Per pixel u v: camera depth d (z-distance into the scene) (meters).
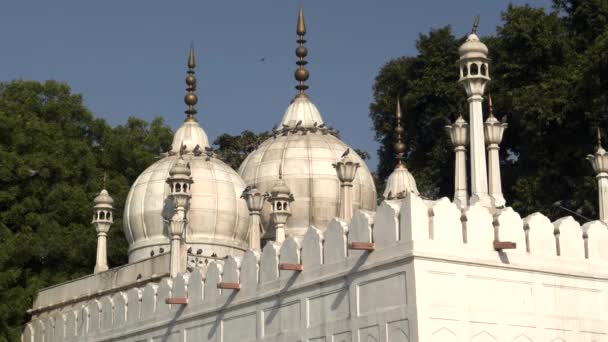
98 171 58.28
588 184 46.00
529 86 50.31
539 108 48.31
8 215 49.19
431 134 59.03
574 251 28.23
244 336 31.20
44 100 60.41
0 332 43.41
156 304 35.41
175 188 39.03
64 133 59.34
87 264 52.75
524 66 53.00
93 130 61.50
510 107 51.75
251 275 31.34
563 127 49.47
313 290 28.86
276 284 30.27
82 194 53.06
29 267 50.78
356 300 27.28
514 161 55.56
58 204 51.94
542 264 27.55
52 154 52.72
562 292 27.75
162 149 63.44
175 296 34.53
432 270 25.86
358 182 46.34
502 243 26.72
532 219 27.70
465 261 26.33
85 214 53.00
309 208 45.59
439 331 25.61
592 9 52.47
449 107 57.72
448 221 26.34
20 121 52.25
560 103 48.22
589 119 47.53
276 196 39.09
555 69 51.28
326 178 45.91
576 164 49.88
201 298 33.31
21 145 51.47
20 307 44.31
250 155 48.34
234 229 45.00
